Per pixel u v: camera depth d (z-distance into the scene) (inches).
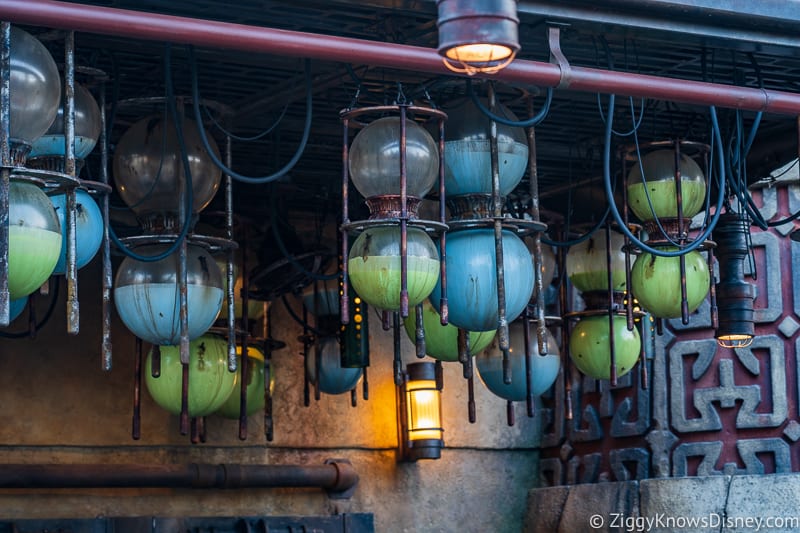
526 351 282.2
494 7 172.6
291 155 315.6
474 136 239.8
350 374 320.5
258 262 327.3
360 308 305.6
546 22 225.6
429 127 244.7
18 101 195.0
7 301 186.9
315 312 322.7
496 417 388.5
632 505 352.2
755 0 236.1
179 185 239.6
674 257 270.8
